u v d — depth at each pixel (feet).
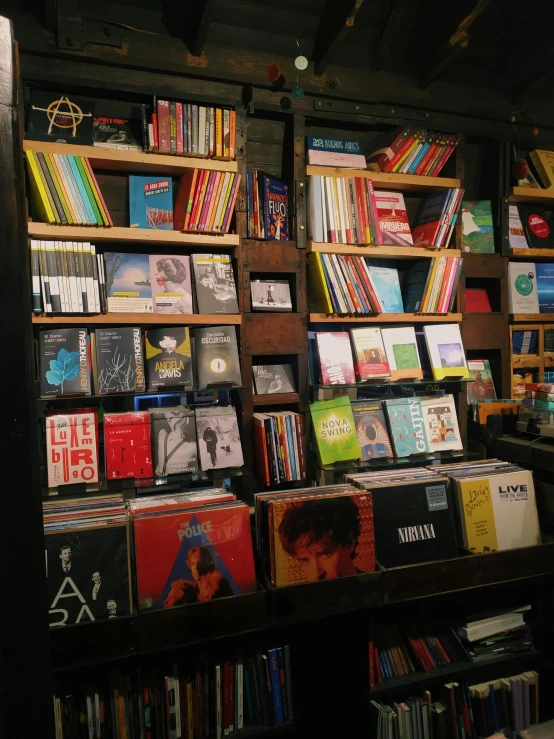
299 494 6.57
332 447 8.45
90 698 5.91
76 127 7.44
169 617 5.55
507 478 7.39
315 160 8.63
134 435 7.64
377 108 9.20
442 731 6.97
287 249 8.54
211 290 8.14
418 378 9.00
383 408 9.11
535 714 7.46
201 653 6.42
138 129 7.91
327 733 6.61
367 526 6.46
